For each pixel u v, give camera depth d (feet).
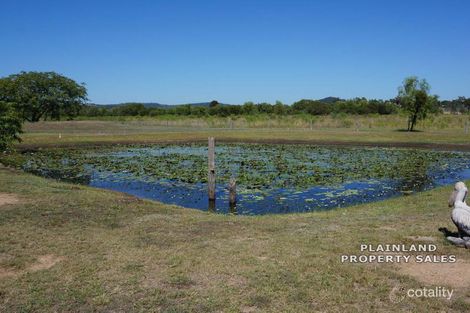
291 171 67.26
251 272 21.85
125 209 36.60
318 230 29.55
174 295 19.54
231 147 108.88
